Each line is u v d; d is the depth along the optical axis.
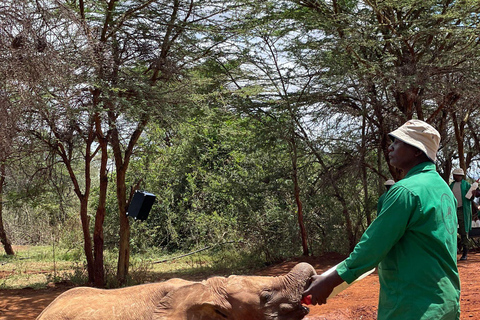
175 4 11.41
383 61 11.74
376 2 11.51
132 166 17.09
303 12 13.30
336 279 2.82
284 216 14.34
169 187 18.62
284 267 13.19
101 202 11.62
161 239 19.00
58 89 8.73
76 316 2.85
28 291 11.16
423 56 12.53
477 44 12.32
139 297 2.91
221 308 2.82
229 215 16.25
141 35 11.33
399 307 2.75
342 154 13.80
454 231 2.90
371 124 13.20
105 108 10.22
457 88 11.66
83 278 12.34
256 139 13.63
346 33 12.15
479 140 16.92
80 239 18.73
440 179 2.95
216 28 12.03
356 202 14.31
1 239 19.03
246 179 14.55
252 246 14.98
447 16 11.09
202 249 17.09
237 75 14.03
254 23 12.67
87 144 11.36
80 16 9.94
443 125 14.00
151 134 12.36
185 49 12.02
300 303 2.96
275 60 13.44
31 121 9.54
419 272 2.73
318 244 14.41
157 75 11.88
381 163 14.61
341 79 12.07
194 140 16.94
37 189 12.14
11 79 7.45
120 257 12.11
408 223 2.78
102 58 10.01
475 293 7.13
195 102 11.98
